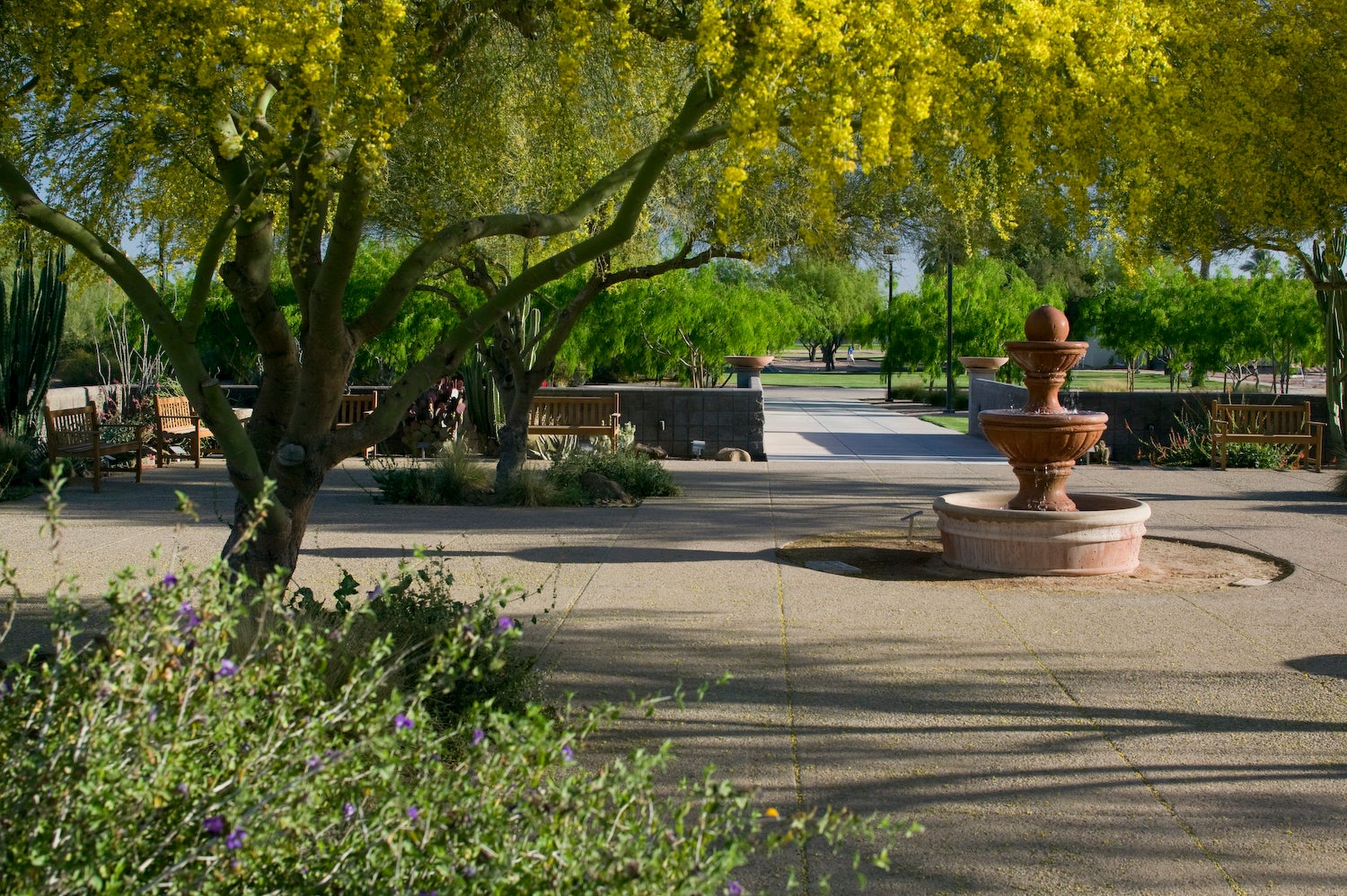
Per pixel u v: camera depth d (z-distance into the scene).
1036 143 6.10
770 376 59.16
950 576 8.88
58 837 2.36
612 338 26.02
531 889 2.46
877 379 56.19
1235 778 4.66
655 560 9.45
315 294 5.70
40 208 5.36
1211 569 9.20
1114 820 4.25
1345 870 3.84
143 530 10.72
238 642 4.74
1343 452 16.02
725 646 6.68
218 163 6.18
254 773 2.58
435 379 6.20
